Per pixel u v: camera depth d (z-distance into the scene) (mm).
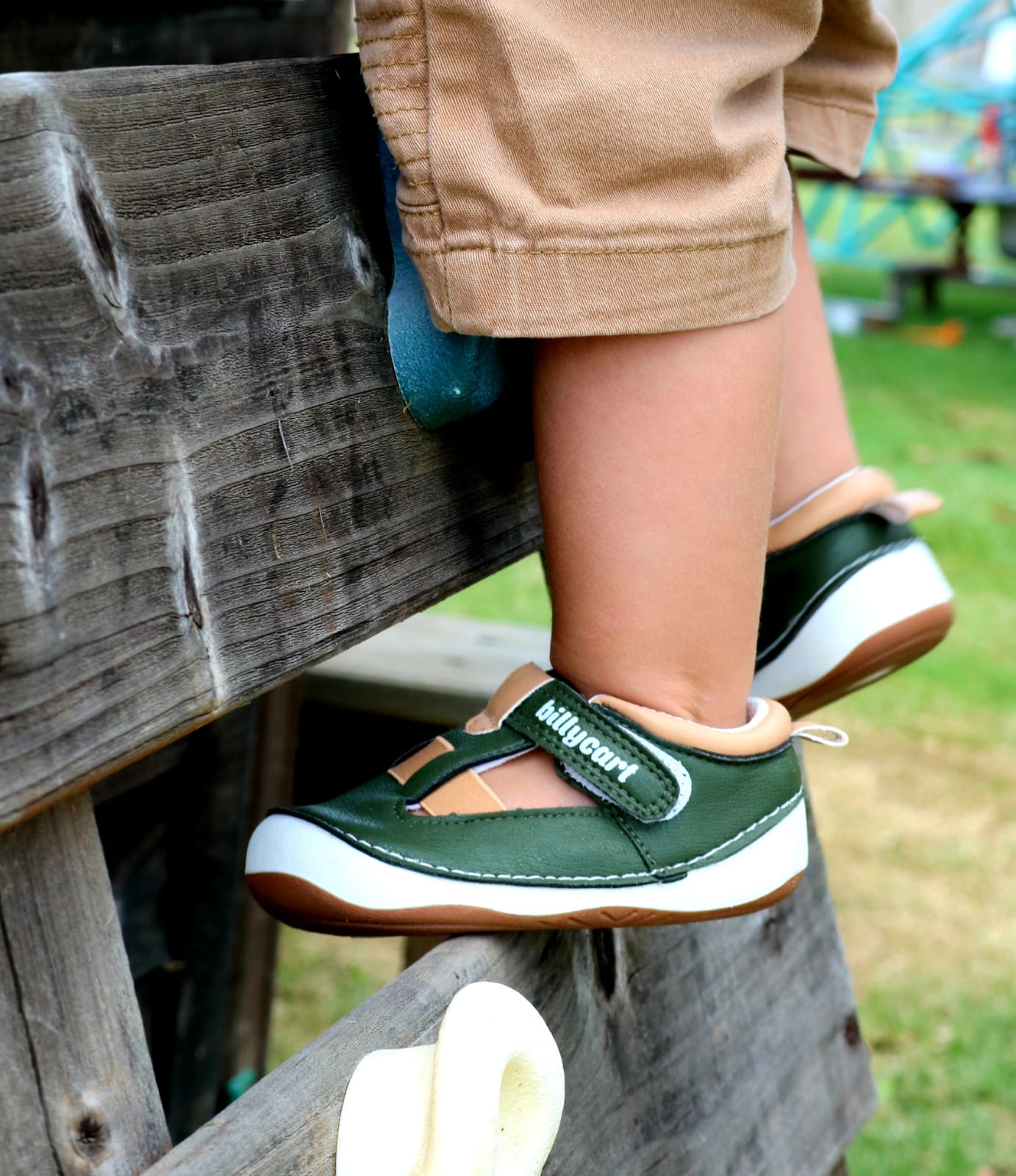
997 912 2080
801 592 974
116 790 1264
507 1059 585
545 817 736
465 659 1368
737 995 1077
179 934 1390
